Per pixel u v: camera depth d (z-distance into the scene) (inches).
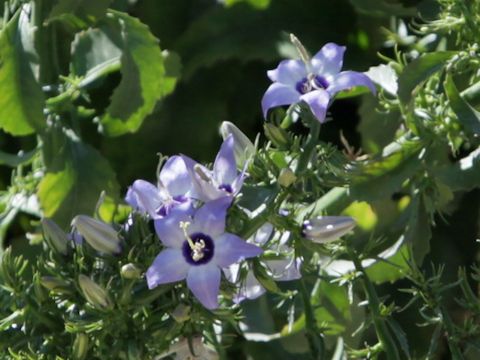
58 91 40.1
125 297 31.8
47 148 39.5
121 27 39.4
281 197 32.7
